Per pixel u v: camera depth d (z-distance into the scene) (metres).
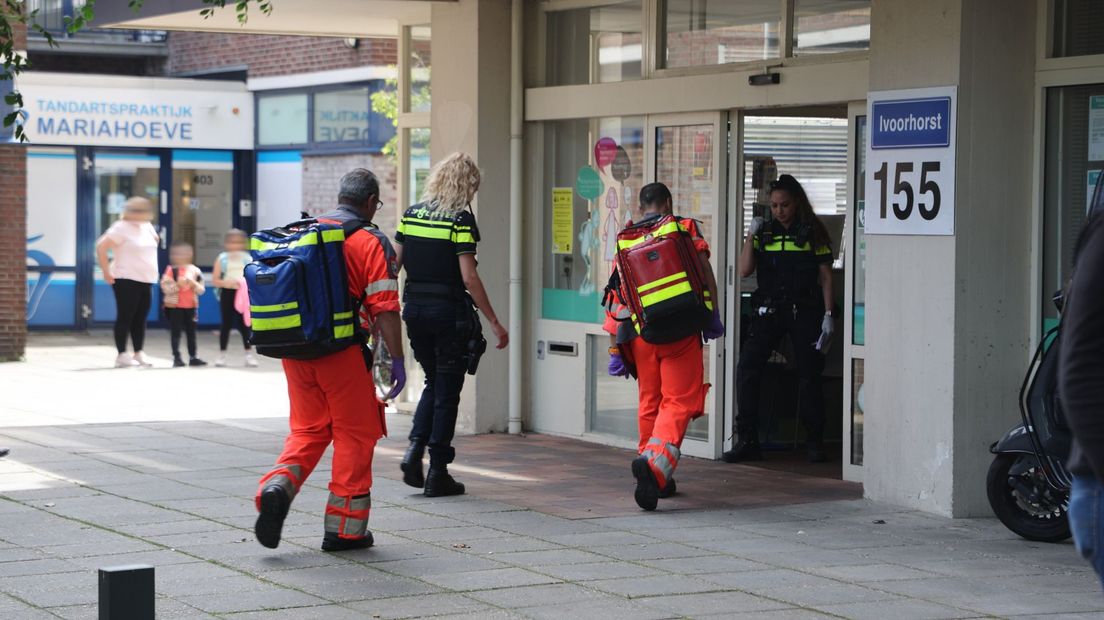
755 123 13.59
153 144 25.97
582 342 13.25
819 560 8.26
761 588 7.52
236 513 9.25
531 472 11.35
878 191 10.01
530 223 13.74
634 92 12.55
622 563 8.03
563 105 13.23
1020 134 9.68
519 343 13.65
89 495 9.85
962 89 9.45
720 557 8.28
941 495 9.66
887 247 9.97
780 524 9.36
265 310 7.73
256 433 13.24
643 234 9.84
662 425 9.78
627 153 12.81
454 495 10.17
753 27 11.66
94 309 26.16
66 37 27.78
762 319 12.20
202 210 26.81
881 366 10.06
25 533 8.55
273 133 26.45
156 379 18.89
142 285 20.50
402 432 13.42
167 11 15.07
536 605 7.06
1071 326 3.92
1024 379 9.23
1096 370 3.85
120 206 26.28
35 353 22.44
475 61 13.40
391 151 22.42
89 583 7.34
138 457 11.65
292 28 16.52
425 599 7.13
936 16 9.56
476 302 9.89
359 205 8.35
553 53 13.59
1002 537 9.05
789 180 12.16
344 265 7.90
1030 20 9.66
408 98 15.02
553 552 8.29
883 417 10.07
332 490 8.16
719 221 11.99
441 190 9.88
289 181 26.19
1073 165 9.56
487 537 8.69
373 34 17.00
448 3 13.65
